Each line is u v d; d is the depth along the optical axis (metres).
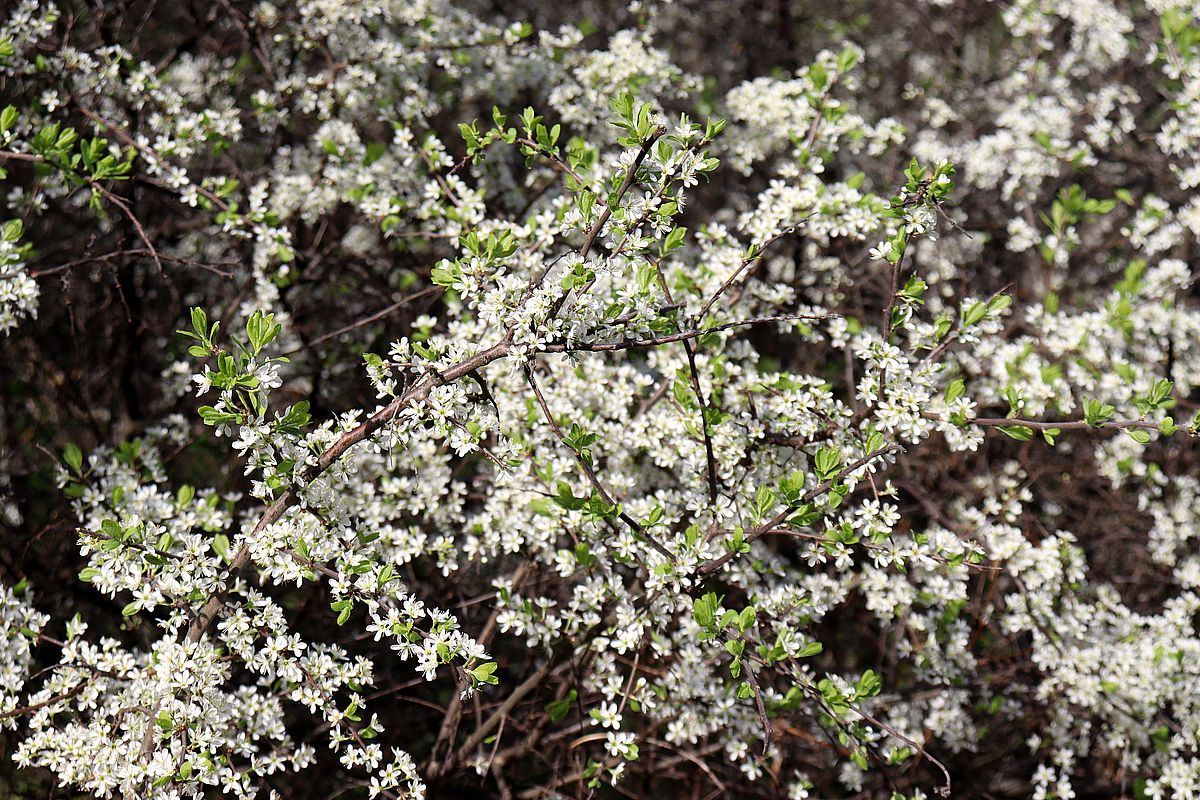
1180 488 5.12
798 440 3.61
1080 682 4.34
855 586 4.46
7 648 3.54
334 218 5.39
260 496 3.17
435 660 3.03
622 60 4.88
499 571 4.51
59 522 4.49
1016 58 6.62
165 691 3.06
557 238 4.63
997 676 4.75
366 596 3.16
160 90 4.53
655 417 3.87
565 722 5.07
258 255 4.59
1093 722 4.77
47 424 5.39
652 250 3.59
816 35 7.69
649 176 3.15
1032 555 4.18
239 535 3.27
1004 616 4.59
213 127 4.36
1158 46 5.37
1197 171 5.23
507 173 4.91
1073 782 5.18
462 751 4.34
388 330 5.25
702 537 3.46
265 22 5.02
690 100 6.20
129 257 4.62
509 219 4.45
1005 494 5.01
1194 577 4.95
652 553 3.46
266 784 4.62
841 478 3.39
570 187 3.39
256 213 4.23
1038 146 5.44
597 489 3.29
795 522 3.23
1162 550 5.14
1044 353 4.90
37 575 4.86
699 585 3.37
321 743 4.78
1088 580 5.41
